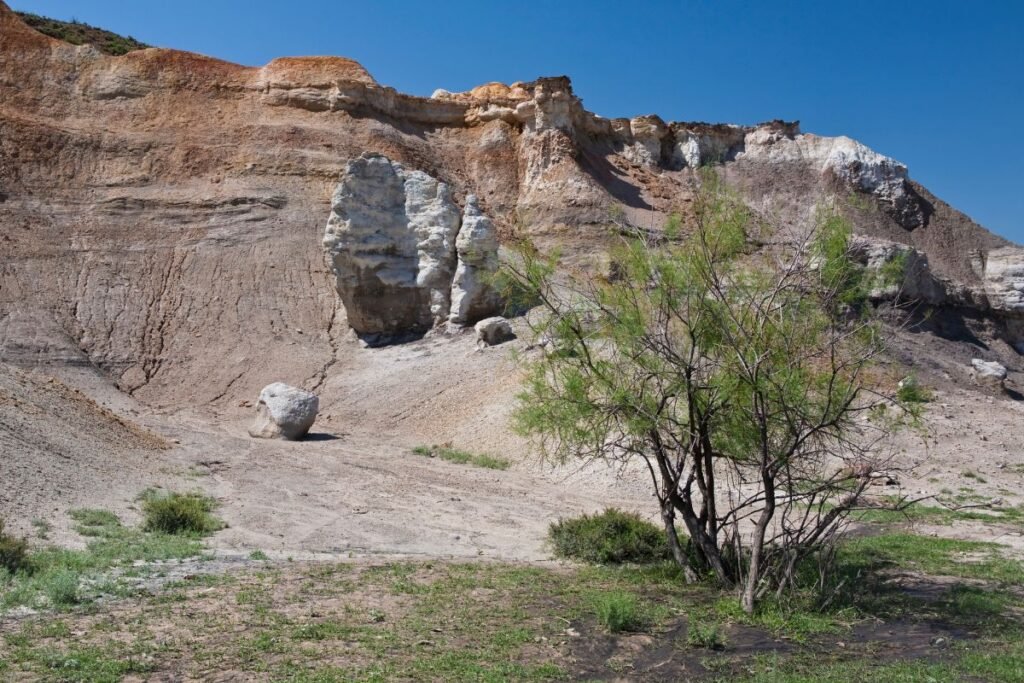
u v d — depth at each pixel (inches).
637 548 541.0
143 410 1337.4
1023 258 2442.2
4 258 1713.8
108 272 1770.4
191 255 1850.4
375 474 854.5
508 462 982.4
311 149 2197.3
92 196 1973.4
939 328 1975.9
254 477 785.6
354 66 2470.5
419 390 1354.6
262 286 1780.3
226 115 2278.5
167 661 294.0
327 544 563.2
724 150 2874.0
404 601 396.2
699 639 340.8
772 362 410.9
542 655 322.3
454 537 611.8
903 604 416.2
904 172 2792.8
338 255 1633.9
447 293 1642.5
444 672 293.0
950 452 1032.8
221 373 1550.2
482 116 2541.8
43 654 292.4
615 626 357.4
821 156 2819.9
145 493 654.5
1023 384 1871.3
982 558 546.0
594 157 2573.8
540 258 534.0
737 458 446.9
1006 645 344.5
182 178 2066.9
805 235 436.8
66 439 717.3
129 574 425.4
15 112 2098.9
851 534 623.2
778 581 431.2
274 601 383.6
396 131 2406.5
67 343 1552.7
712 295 430.3
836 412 411.2
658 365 439.2
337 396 1412.4
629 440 566.3
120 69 2285.9
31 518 521.3
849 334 421.7
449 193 1697.8
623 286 462.6
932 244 2610.7
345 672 286.5
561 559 548.7
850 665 315.6
